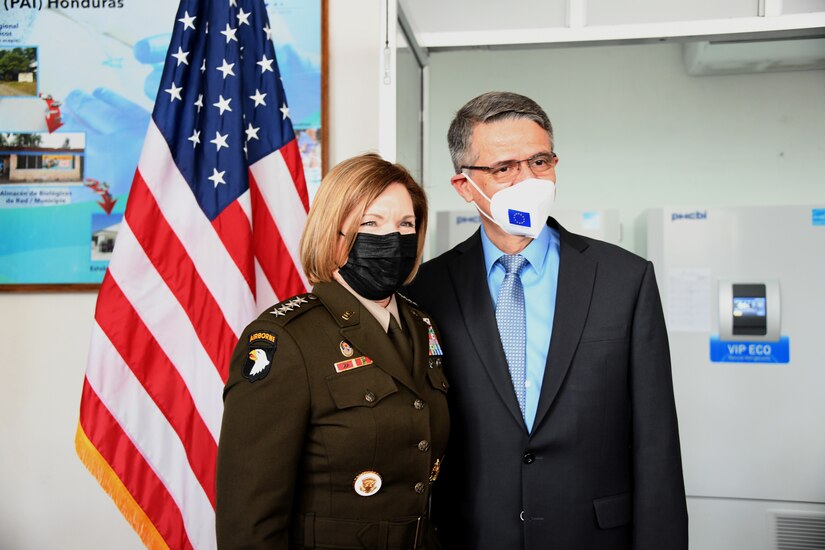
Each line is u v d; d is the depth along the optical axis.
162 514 1.54
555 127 3.55
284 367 1.02
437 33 2.20
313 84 2.10
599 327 1.24
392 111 1.69
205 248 1.61
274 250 1.75
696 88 3.45
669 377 1.26
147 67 2.10
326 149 2.09
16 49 2.10
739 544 2.41
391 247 1.11
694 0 2.08
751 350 2.44
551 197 1.26
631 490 1.26
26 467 2.10
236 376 1.04
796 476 2.39
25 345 2.11
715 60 3.20
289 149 1.79
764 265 2.46
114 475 1.51
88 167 2.10
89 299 2.12
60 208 2.09
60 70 2.10
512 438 1.22
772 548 2.39
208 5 1.73
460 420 1.27
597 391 1.22
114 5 2.11
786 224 2.45
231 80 1.70
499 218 1.26
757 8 2.05
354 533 1.03
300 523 1.04
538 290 1.32
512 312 1.30
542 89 3.56
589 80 3.53
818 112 3.35
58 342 2.11
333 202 1.11
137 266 1.57
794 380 2.42
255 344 1.05
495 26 2.17
